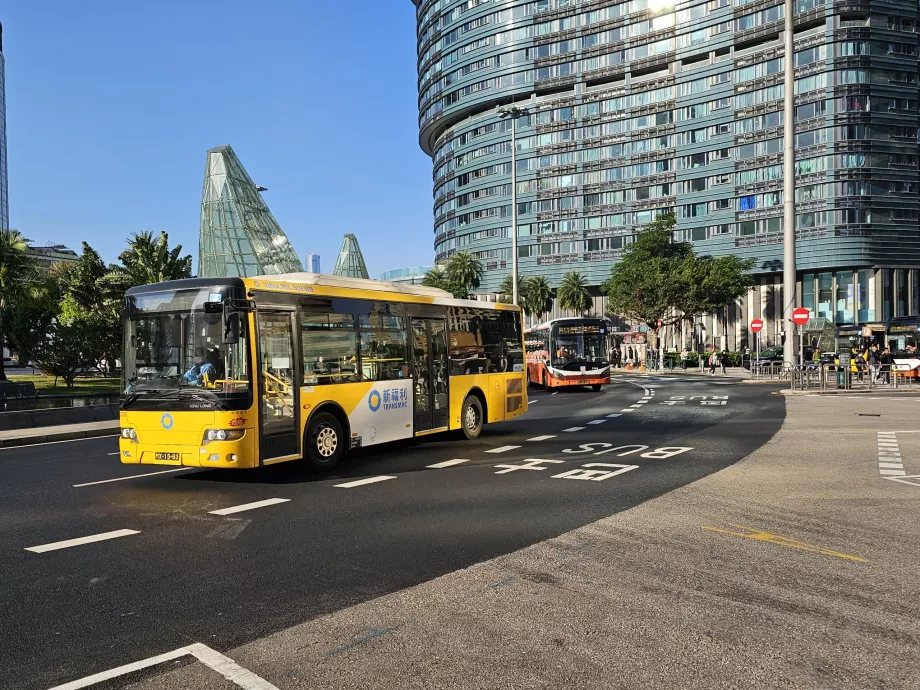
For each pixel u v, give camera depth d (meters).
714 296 61.50
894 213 73.62
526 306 87.19
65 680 3.79
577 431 15.38
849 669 3.81
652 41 86.06
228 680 3.76
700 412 19.19
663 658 3.95
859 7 73.12
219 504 8.41
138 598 5.10
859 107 73.00
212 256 54.50
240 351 9.37
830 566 5.62
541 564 5.73
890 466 10.34
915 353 37.47
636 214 87.19
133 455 9.67
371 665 3.92
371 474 10.34
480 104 98.19
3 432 16.81
